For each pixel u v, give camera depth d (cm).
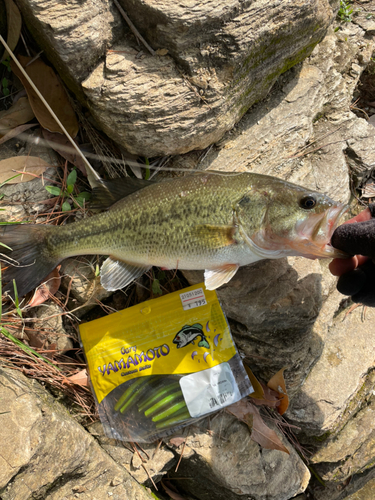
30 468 38
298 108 52
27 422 39
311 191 38
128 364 46
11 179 43
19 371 43
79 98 43
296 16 43
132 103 40
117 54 40
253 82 46
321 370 54
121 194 43
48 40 38
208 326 47
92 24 38
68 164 46
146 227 40
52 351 46
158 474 47
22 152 45
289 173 51
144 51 41
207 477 49
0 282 40
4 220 43
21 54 44
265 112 51
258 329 47
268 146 50
